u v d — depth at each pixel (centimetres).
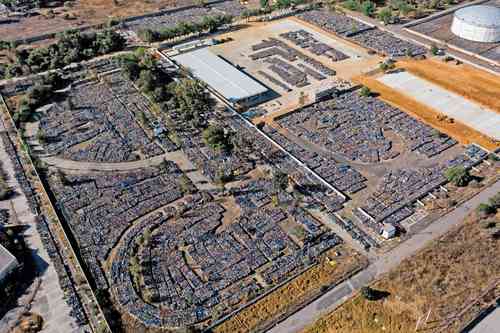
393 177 12738
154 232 11119
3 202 11900
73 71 17738
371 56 18762
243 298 9638
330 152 13712
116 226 11269
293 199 11969
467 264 10262
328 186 12381
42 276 10062
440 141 14062
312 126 14775
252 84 16375
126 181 12569
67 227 11288
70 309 9438
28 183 12494
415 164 13212
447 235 11019
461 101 15925
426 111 15438
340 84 16862
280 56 18788
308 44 19675
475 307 9394
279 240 10894
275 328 9100
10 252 10262
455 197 12125
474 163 13200
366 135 14350
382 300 9588
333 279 10000
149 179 12662
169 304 9544
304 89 16612
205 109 15388
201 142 13988
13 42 19125
